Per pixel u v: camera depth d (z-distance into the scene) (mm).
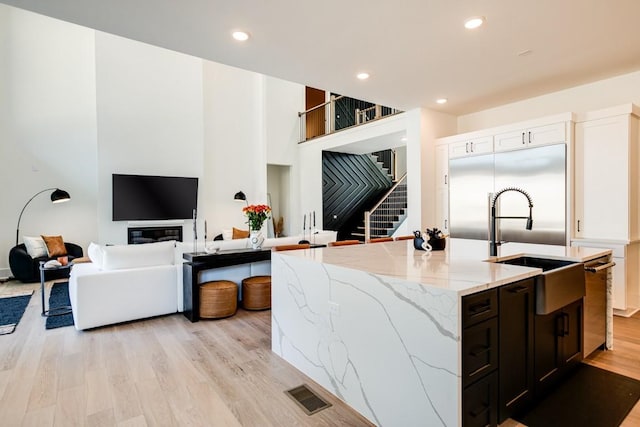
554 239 4172
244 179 8703
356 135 7309
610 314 2859
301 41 3172
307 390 2336
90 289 3490
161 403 2178
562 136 4098
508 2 2564
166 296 3945
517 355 1905
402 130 6320
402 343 1806
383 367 1916
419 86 4418
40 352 2967
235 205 8547
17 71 6297
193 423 1978
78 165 6812
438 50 3375
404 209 8242
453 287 1603
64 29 6664
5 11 6199
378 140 7184
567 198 4062
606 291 2838
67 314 4043
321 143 8367
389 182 10117
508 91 4629
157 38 3100
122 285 3662
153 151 7184
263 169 8594
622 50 3418
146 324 3703
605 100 4242
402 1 2547
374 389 1972
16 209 6312
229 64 3689
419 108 5391
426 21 2832
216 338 3281
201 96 7750
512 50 3391
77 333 3436
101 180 6648
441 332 1616
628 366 2557
